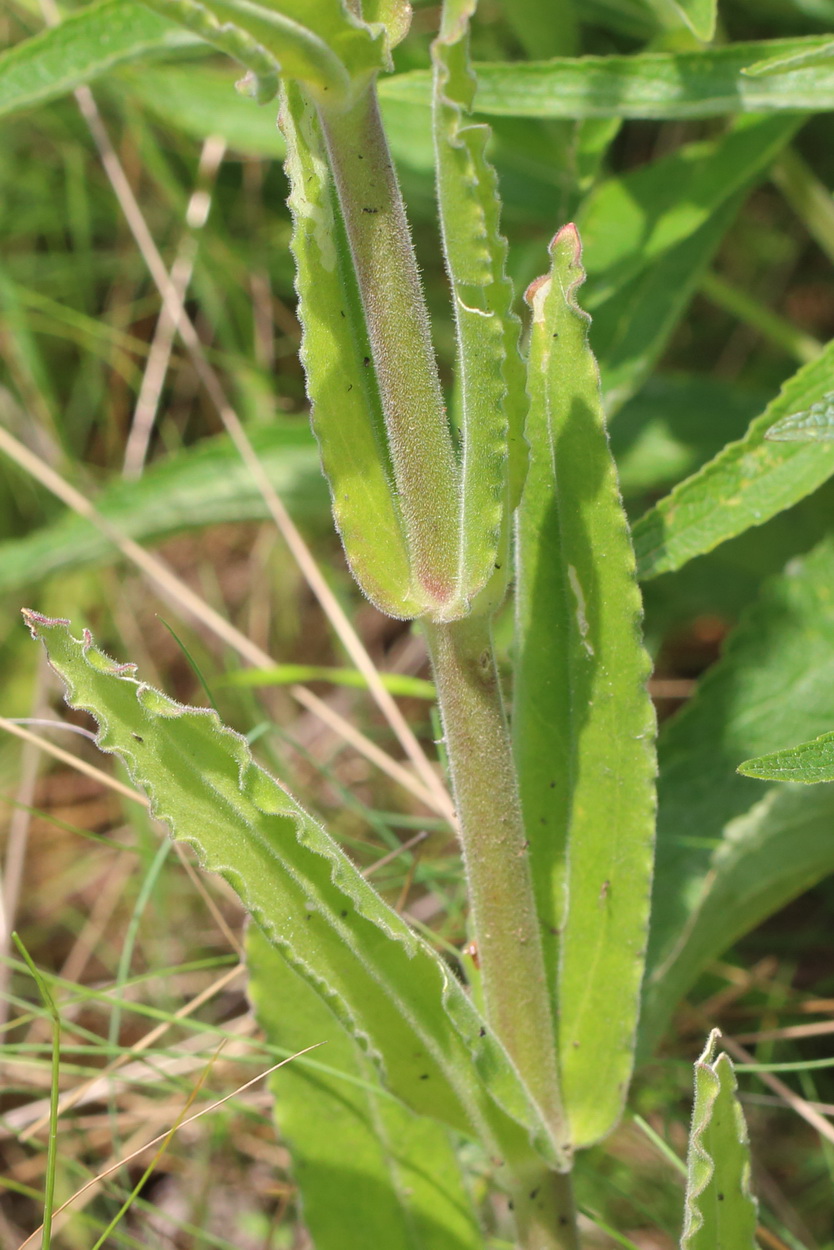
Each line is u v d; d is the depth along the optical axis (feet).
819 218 2.44
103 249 3.24
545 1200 1.87
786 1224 2.13
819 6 2.33
